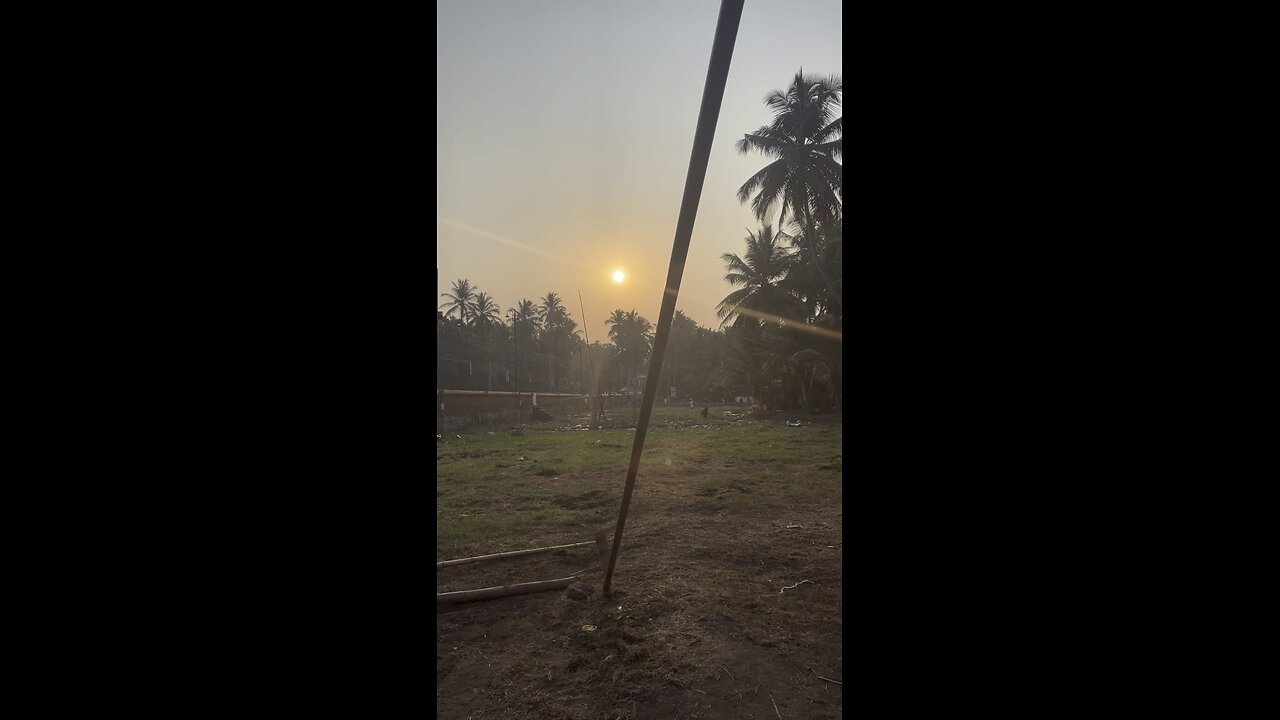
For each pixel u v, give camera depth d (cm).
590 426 2083
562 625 333
